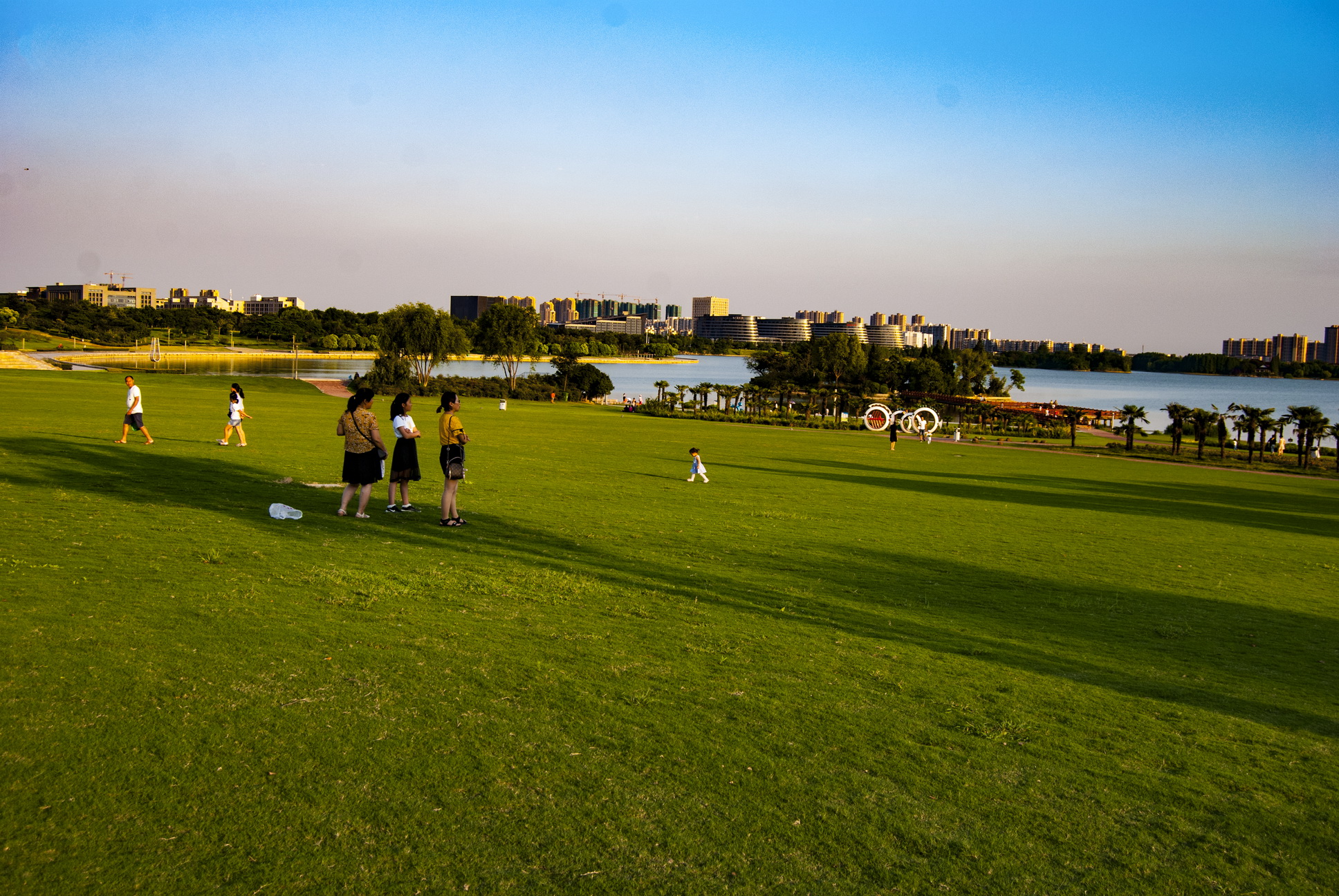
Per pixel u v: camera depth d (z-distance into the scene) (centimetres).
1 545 1060
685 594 1109
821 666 835
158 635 760
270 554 1123
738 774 578
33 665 665
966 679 839
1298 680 954
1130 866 502
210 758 542
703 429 6166
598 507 1859
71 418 3072
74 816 467
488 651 792
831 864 478
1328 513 3319
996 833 529
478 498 1853
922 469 3900
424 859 454
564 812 511
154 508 1403
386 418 4641
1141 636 1104
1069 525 2259
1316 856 531
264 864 439
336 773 535
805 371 15338
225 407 4300
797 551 1518
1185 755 685
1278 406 19288
